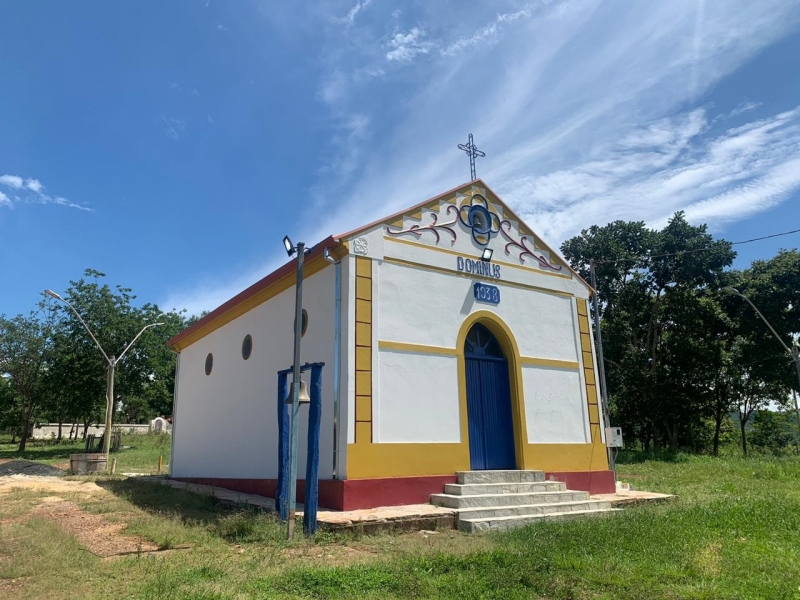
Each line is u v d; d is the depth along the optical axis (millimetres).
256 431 14477
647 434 38469
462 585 5949
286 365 13312
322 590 5797
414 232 12531
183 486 16234
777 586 5816
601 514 10938
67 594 5773
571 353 14820
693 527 8875
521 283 14203
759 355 31812
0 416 48031
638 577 6242
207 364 18312
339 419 10742
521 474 12344
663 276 32625
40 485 16750
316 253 11914
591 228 34500
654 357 33156
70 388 34219
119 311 35562
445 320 12516
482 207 14000
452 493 11234
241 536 8609
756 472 19891
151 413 56406
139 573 6551
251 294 15125
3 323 36812
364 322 11242
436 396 11914
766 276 31219
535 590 5879
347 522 8805
